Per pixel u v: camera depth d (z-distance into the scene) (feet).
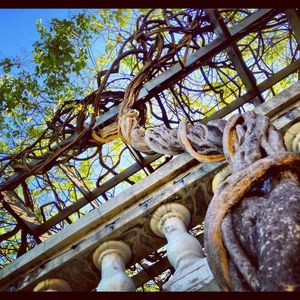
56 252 17.03
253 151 11.13
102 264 15.81
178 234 15.10
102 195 24.34
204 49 23.75
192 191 16.70
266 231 8.41
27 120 26.50
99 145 24.09
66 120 24.23
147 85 24.04
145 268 23.53
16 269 16.83
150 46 25.36
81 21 26.05
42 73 24.76
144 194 17.35
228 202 9.68
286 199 9.01
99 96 23.94
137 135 21.31
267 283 7.55
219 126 15.05
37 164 23.95
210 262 9.29
